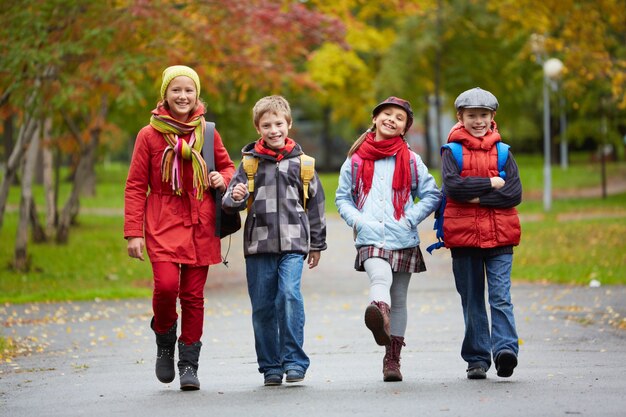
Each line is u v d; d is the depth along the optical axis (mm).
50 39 36969
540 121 141875
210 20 41031
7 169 41094
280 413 13109
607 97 77438
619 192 91000
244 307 33000
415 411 12969
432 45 100188
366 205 16094
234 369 18703
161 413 13484
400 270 15922
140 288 39250
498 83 106125
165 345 15930
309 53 46812
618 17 49125
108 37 36562
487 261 16109
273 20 41844
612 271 38750
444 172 15945
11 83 36469
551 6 50094
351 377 16859
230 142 108625
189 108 15844
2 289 39000
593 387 14773
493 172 15938
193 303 15742
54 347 23516
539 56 80938
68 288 39438
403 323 16125
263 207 15695
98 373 18703
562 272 39438
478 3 97938
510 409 12953
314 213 15984
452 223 15930
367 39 95125
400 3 59312
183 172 15641
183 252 15508
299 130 146875
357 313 30062
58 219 59969
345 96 110688
